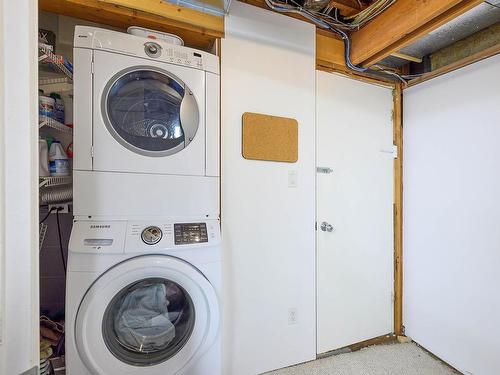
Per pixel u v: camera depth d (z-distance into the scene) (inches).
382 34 62.6
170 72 49.4
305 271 69.9
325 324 73.4
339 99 75.9
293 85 68.2
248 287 63.2
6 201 17.3
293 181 68.4
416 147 80.4
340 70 75.0
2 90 17.1
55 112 56.2
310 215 70.5
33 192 18.7
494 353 60.4
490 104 62.1
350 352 75.2
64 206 61.2
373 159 81.4
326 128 74.0
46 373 49.0
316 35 71.4
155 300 47.3
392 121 84.7
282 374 64.9
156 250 43.6
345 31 72.6
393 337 82.4
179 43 54.2
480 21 63.9
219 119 59.9
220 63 60.6
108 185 44.8
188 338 46.1
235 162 62.1
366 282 79.9
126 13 53.5
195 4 56.4
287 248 67.6
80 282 40.3
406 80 83.0
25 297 18.1
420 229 78.9
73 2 50.3
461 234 68.1
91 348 40.0
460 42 72.4
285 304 67.3
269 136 65.1
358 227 78.8
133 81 48.1
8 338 17.2
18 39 17.9
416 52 78.8
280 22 66.8
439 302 73.1
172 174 49.1
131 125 47.8
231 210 61.7
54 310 61.2
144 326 46.3
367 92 80.5
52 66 57.2
